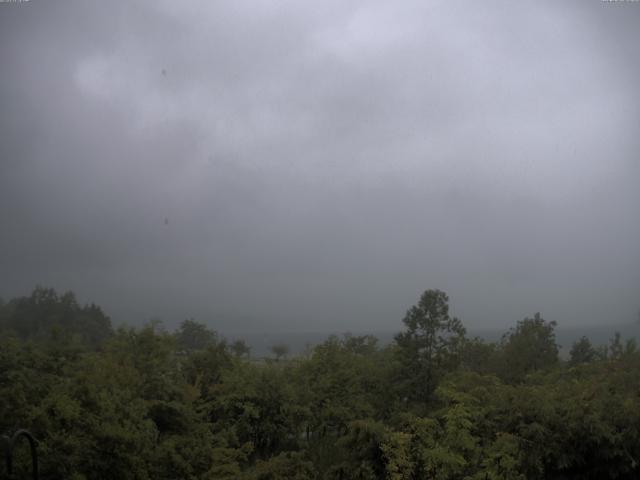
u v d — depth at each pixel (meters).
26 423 10.26
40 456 9.66
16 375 12.20
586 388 15.02
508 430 13.55
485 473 12.38
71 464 9.91
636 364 17.75
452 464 12.55
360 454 13.52
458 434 13.06
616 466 13.14
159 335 17.50
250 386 18.34
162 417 15.07
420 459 12.94
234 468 13.59
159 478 12.45
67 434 10.45
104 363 14.89
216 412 18.41
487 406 14.13
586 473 13.43
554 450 13.04
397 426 14.77
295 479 13.50
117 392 13.05
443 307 18.36
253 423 18.05
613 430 13.17
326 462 16.20
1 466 8.94
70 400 11.27
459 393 14.22
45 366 14.43
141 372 15.91
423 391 17.92
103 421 11.37
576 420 13.25
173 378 17.58
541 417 13.45
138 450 11.64
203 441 14.72
